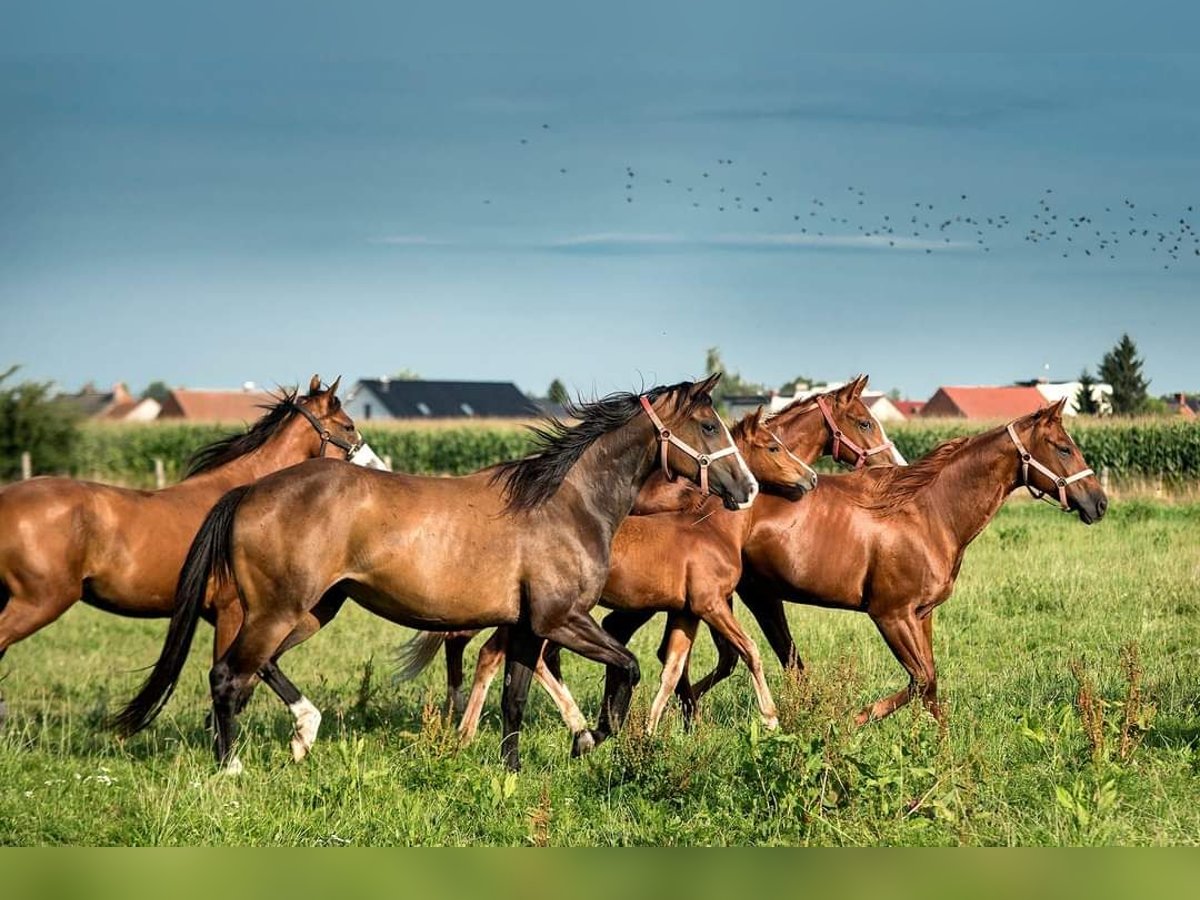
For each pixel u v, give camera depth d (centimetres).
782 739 963
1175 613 1875
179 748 1157
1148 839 877
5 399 5122
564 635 1133
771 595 1347
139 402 13538
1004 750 1098
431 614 1109
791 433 1537
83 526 1212
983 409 11088
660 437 1173
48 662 1811
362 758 1108
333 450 1445
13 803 977
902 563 1276
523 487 1131
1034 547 2570
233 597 1238
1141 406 8325
